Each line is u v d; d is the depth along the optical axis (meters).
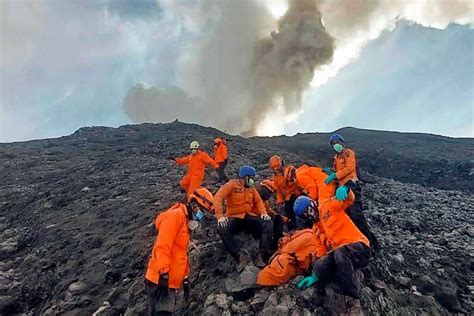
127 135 50.75
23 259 13.42
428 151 50.38
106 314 9.02
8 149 44.09
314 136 67.62
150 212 14.21
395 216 15.39
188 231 7.46
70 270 11.47
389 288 8.79
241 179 8.92
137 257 10.90
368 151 51.69
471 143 56.56
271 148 38.53
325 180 9.18
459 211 18.62
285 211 10.09
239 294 8.02
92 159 35.91
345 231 7.44
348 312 7.30
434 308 8.64
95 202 17.80
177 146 34.31
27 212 18.97
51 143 49.41
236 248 8.72
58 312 9.66
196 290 8.59
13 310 10.70
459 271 10.58
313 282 7.48
